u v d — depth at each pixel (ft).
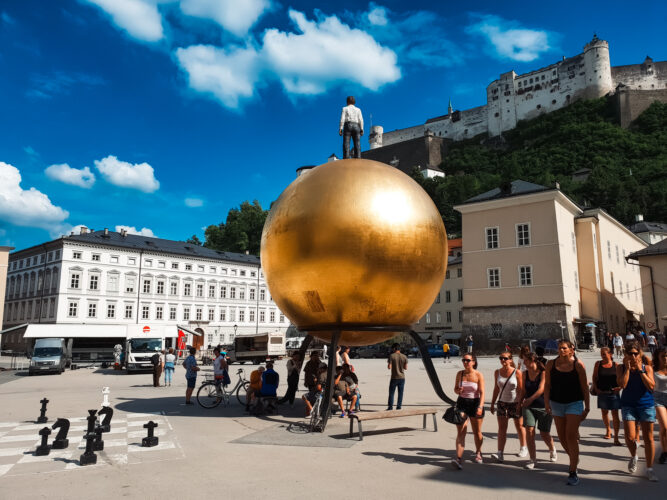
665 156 377.30
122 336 128.36
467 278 128.47
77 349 134.21
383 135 533.55
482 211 128.98
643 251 132.05
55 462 24.62
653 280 128.57
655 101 423.23
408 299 32.17
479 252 127.75
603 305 137.39
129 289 215.31
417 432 31.68
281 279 32.71
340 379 38.47
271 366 40.83
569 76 442.50
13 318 228.02
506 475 21.68
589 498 18.54
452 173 436.76
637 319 169.17
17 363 141.69
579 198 339.98
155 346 102.78
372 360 134.00
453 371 81.61
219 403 46.26
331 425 34.17
